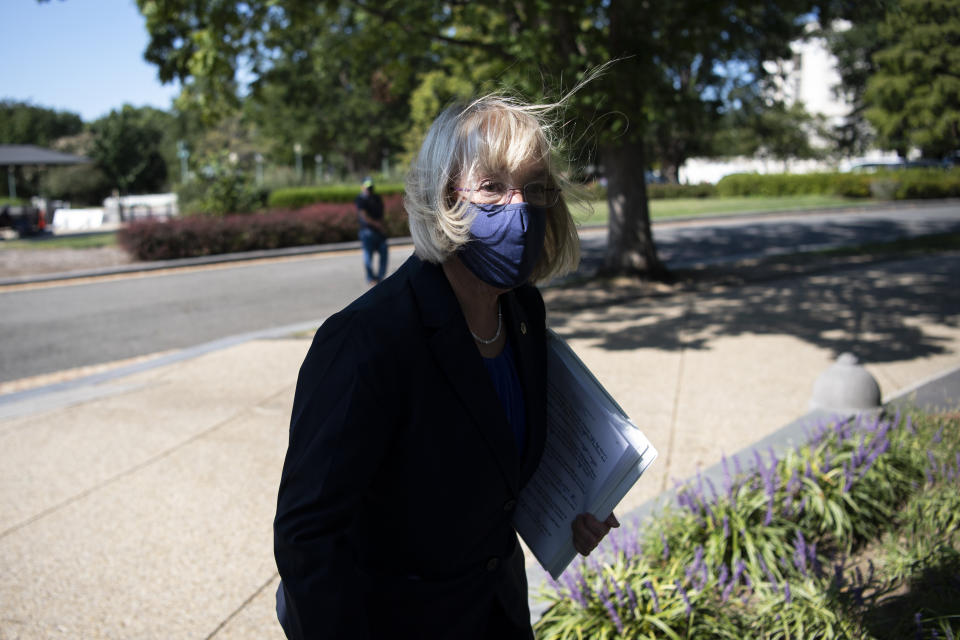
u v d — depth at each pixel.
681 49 9.30
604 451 1.53
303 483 1.22
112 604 3.15
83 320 10.45
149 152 49.34
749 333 8.02
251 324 9.99
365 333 1.25
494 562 1.47
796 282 11.34
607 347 7.60
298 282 13.58
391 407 1.25
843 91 41.44
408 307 1.30
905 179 30.86
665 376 6.44
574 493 1.60
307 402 1.25
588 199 1.51
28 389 6.85
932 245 15.56
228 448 4.98
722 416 5.31
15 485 4.46
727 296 10.38
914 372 6.32
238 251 17.77
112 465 4.73
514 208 1.29
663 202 31.67
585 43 9.57
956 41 18.86
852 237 18.36
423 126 37.06
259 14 10.31
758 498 3.28
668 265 14.01
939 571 2.83
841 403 4.64
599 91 8.09
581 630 2.58
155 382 6.82
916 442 3.96
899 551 3.10
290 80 12.42
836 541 3.37
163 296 12.38
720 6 9.17
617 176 11.62
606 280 11.63
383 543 1.38
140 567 3.46
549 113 1.43
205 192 22.31
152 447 5.05
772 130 41.19
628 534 3.32
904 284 10.80
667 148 36.88
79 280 14.59
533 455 1.52
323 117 46.28
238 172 22.28
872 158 46.47
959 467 3.55
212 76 9.98
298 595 1.20
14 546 3.68
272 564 3.47
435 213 1.31
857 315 8.79
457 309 1.33
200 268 16.06
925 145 27.81
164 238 16.78
